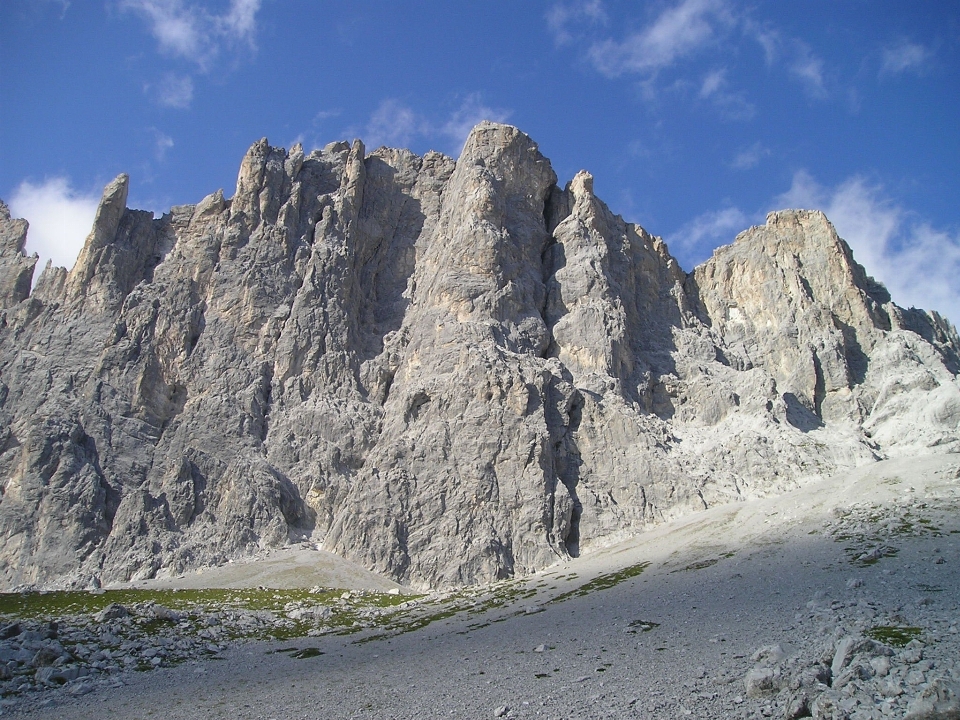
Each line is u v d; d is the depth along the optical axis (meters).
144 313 126.38
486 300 125.44
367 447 118.19
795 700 29.70
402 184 153.12
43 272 134.00
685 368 130.62
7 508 104.25
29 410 117.06
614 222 150.62
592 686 39.56
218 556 103.12
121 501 107.88
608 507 107.94
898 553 63.44
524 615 72.69
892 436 118.38
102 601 87.50
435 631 71.44
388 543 102.88
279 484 111.44
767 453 110.62
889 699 28.55
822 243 146.50
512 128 148.50
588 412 116.50
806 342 134.88
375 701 43.94
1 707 50.44
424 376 120.62
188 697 51.50
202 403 120.25
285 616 82.94
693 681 36.81
